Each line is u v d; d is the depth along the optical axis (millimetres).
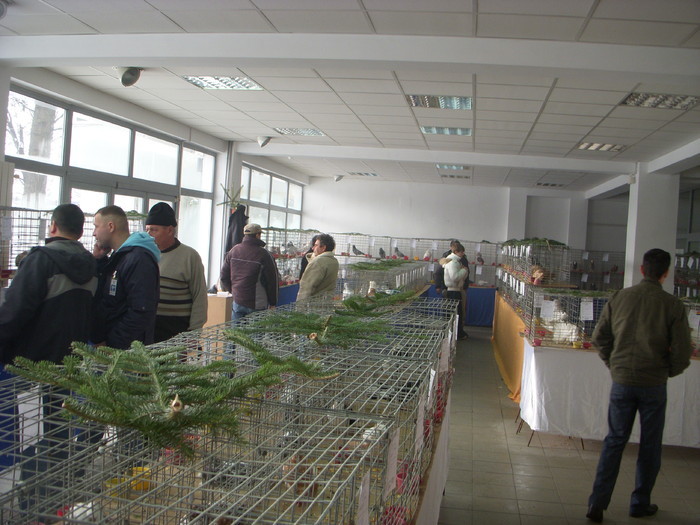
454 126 7012
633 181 8781
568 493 3479
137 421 1008
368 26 3973
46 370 1168
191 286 3389
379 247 14172
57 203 5645
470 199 13891
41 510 1021
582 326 4695
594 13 3496
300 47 4215
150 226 3285
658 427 3066
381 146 9086
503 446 4270
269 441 1344
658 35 3781
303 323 2291
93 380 1141
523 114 6105
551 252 8820
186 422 1049
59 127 5629
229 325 2430
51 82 5242
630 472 3834
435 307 4039
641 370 3010
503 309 7797
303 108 6559
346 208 14352
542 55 4023
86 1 3754
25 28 4312
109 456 1191
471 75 4809
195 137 8320
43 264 2408
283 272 9078
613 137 6969
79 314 2502
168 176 7910
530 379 4352
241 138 9047
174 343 2051
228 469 1171
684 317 2980
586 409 4164
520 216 13547
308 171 13164
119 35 4398
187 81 5594
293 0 3594
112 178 6508
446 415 2865
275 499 1075
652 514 3217
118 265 2773
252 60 4348
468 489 3492
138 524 1038
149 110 6988
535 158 8977
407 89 5441
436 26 3887
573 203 13539
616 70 4000
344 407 1664
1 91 4617
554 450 4211
